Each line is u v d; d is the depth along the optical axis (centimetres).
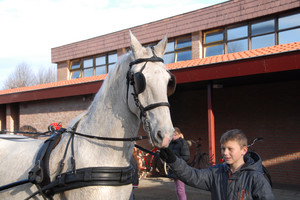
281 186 713
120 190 207
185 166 219
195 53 1075
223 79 692
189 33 1112
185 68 642
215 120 884
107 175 199
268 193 178
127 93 201
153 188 705
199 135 909
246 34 976
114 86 213
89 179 195
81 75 1466
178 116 959
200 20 1070
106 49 1344
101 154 207
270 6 905
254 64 556
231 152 196
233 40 1006
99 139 210
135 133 212
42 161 224
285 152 754
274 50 661
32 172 220
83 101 932
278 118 770
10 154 267
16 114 1198
